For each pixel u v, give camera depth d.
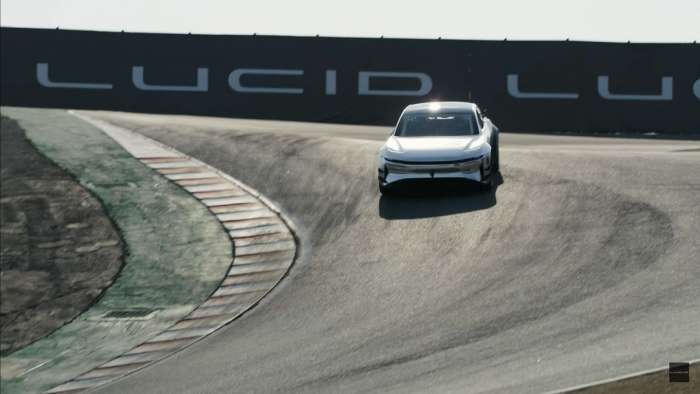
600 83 113.88
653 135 112.00
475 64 115.50
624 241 52.94
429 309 46.72
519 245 54.66
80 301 58.00
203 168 78.75
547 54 114.50
